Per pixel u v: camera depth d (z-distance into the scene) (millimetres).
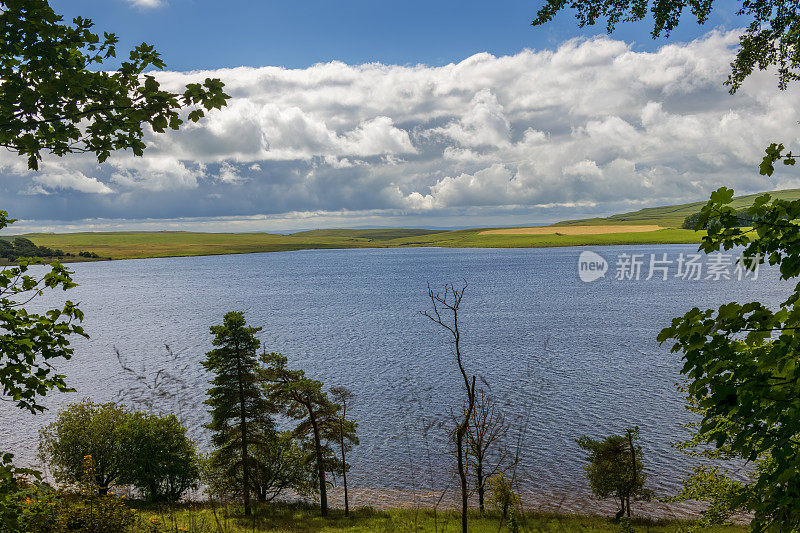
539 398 67188
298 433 37250
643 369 83188
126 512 14227
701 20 10422
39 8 4973
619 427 57156
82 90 5242
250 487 36531
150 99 5676
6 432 58750
